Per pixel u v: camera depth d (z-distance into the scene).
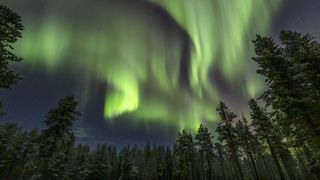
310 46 18.69
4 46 14.16
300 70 18.45
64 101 28.84
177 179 74.25
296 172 53.19
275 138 31.00
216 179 68.00
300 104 17.94
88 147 82.69
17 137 44.34
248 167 65.56
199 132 48.97
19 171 39.09
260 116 32.94
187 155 52.53
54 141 27.09
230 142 35.03
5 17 14.68
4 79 13.88
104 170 65.88
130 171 65.31
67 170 40.12
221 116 36.69
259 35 21.42
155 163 84.00
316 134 16.97
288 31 19.91
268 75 19.69
